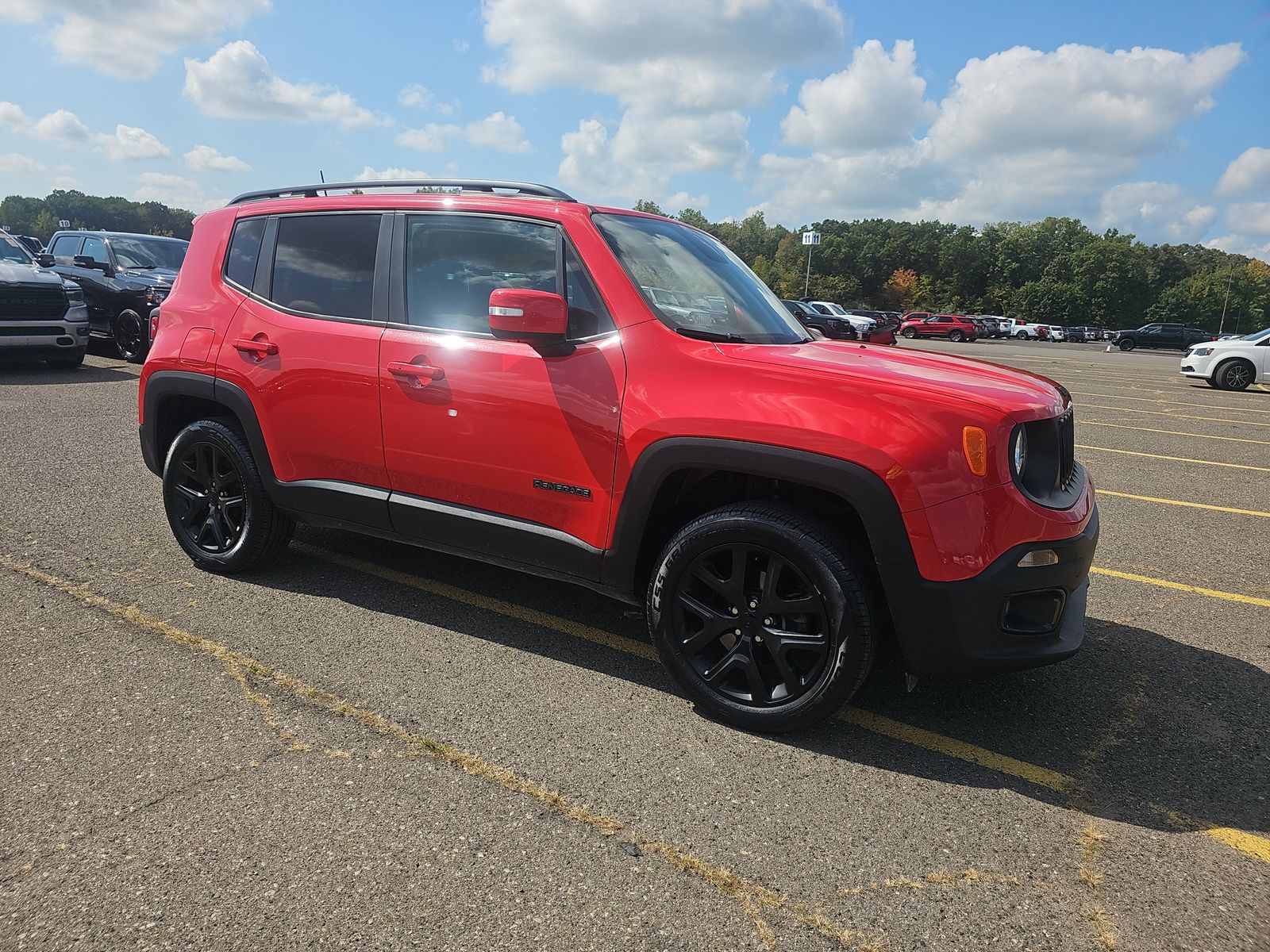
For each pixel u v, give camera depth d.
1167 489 6.79
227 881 1.93
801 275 131.50
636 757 2.55
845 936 1.85
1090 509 2.77
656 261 3.14
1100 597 4.20
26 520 4.53
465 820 2.19
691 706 2.89
